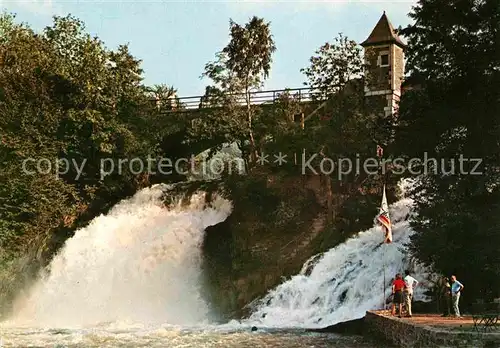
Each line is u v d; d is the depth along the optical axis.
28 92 56.03
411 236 38.16
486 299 36.12
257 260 46.16
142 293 46.91
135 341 33.44
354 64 53.53
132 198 56.03
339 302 40.97
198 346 31.62
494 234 35.09
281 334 35.34
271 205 50.47
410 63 41.47
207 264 47.81
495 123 37.62
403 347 28.53
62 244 50.75
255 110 57.47
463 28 39.47
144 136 59.12
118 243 50.72
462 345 24.77
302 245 46.72
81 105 57.81
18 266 49.72
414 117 40.75
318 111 55.59
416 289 39.06
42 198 52.44
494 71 38.16
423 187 39.41
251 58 56.62
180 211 53.84
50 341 33.72
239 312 42.94
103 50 60.50
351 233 46.16
